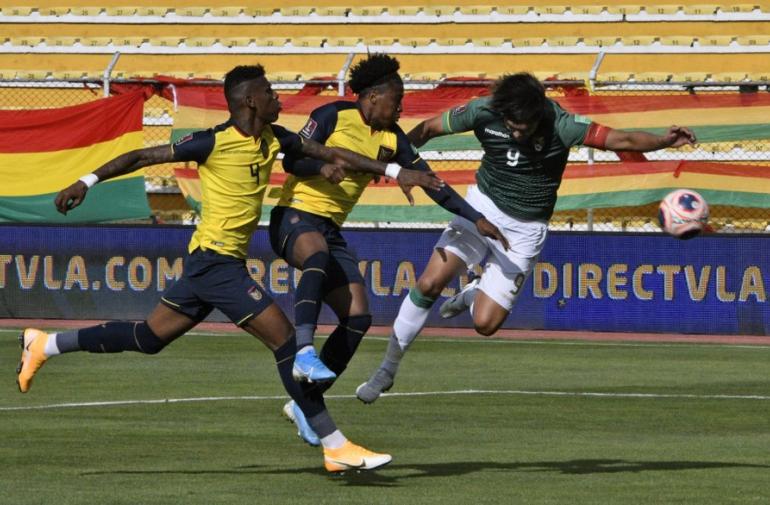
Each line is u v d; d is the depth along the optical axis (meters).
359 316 18.38
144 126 51.25
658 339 39.69
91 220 44.31
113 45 57.44
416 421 23.33
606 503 15.74
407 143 18.81
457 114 19.34
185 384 28.33
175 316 17.14
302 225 18.12
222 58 56.25
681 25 53.97
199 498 15.84
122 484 16.80
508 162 19.19
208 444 20.44
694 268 40.72
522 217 19.56
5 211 44.91
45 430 21.73
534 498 16.05
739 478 17.62
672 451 20.08
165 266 43.06
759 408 25.17
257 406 24.94
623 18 54.22
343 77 45.41
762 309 40.31
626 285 41.22
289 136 17.31
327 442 16.83
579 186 43.97
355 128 18.55
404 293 42.09
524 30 54.88
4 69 57.38
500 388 28.20
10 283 44.25
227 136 16.67
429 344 38.00
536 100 17.97
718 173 43.62
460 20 55.25
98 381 28.77
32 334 17.59
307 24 56.50
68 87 49.12
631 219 47.06
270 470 18.12
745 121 43.59
